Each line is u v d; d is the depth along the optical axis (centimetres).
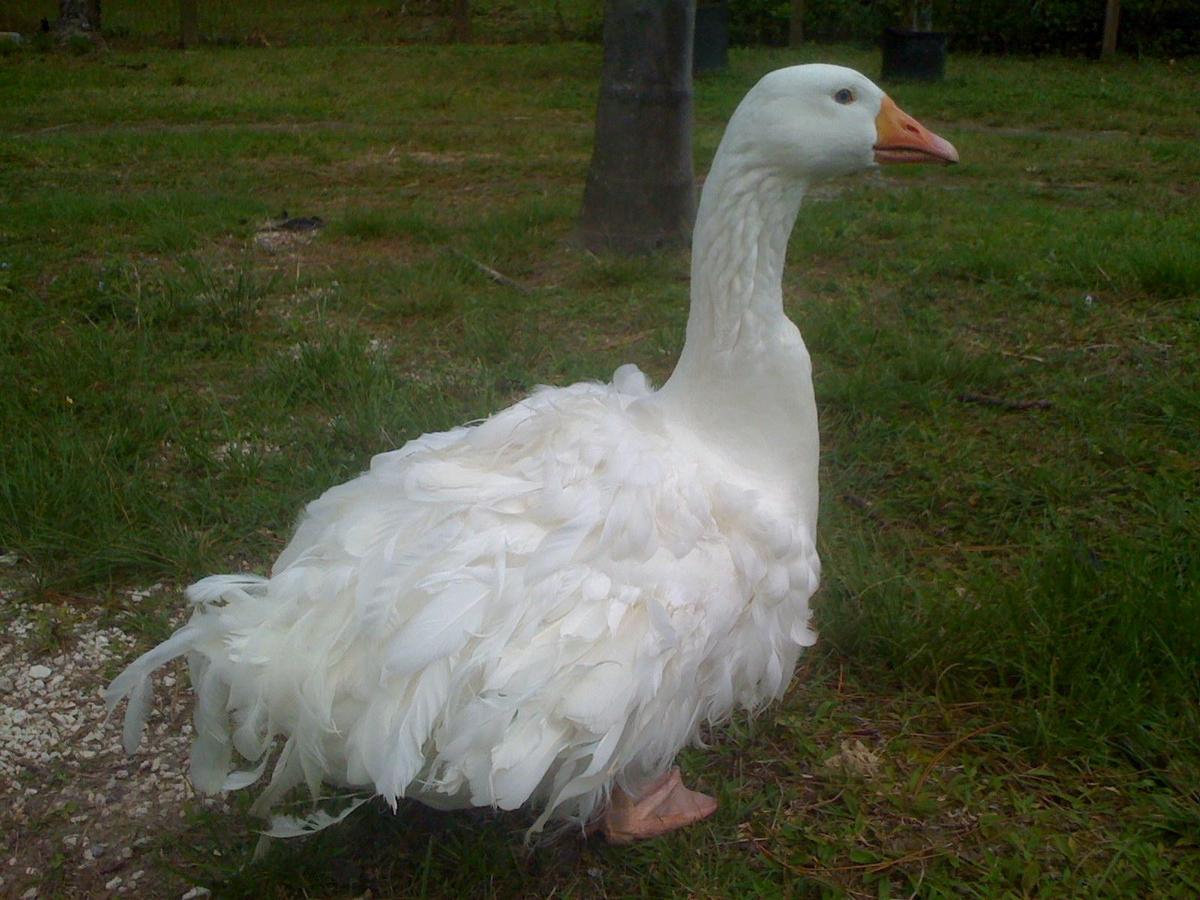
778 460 109
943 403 184
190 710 123
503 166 359
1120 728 117
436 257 251
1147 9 651
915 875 104
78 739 119
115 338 201
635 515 93
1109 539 147
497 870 103
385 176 347
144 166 358
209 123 448
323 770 90
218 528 149
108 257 253
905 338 206
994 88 536
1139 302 225
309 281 238
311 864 102
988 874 103
